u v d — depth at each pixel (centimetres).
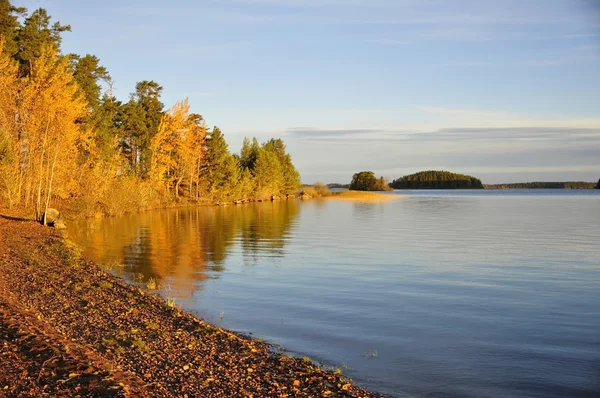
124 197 5519
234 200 9075
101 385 772
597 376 989
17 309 1209
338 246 3041
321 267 2269
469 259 2534
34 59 4553
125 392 753
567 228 4369
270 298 1652
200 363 991
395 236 3666
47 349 912
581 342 1206
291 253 2722
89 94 5472
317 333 1266
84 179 4875
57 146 3791
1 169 3984
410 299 1652
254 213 6366
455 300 1638
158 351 1043
